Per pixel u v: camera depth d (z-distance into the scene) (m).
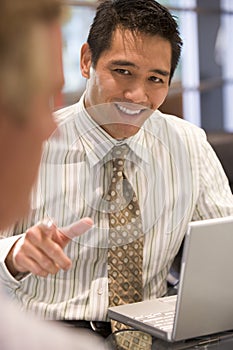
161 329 1.68
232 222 1.60
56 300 2.03
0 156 0.55
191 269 1.58
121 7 1.99
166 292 2.18
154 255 2.11
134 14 1.98
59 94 0.58
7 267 1.88
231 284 1.66
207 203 2.23
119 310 1.85
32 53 0.53
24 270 1.74
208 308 1.65
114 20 1.98
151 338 1.71
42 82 0.54
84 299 2.02
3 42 0.52
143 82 2.00
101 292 2.01
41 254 1.67
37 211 1.92
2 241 1.90
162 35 1.99
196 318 1.65
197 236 1.55
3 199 0.57
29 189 0.58
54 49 0.56
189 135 2.26
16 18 0.52
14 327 0.54
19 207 0.58
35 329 0.55
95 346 0.58
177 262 2.29
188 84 5.68
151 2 2.01
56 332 0.56
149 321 1.75
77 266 2.04
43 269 1.69
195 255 1.57
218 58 5.93
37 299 2.04
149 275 2.11
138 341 1.70
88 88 2.06
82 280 2.04
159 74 2.01
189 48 5.68
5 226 0.58
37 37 0.53
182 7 5.47
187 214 2.16
